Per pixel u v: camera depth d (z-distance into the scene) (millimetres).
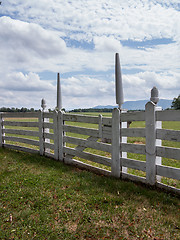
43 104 7625
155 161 4148
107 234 2719
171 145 9719
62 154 6723
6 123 9508
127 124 5316
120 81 4883
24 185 4465
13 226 2943
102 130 5301
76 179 4816
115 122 4875
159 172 4094
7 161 6645
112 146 5012
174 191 3904
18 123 8820
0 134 9844
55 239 2643
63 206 3504
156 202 3562
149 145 4188
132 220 3023
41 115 7602
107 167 6270
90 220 3035
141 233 2713
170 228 2838
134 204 3500
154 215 3146
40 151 7801
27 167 5934
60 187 4348
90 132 5684
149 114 4125
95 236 2674
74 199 3738
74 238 2639
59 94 6891
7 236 2719
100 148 5387
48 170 5621
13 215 3236
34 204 3568
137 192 4016
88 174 5238
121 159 4859
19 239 2672
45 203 3592
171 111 3781
